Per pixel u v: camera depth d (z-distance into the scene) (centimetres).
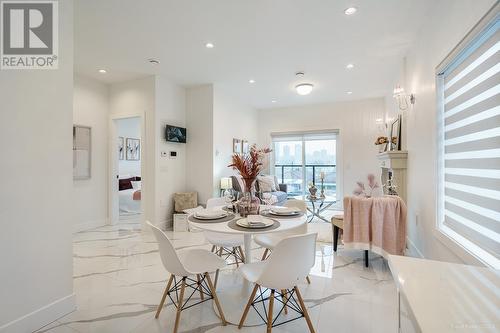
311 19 263
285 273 151
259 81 460
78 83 421
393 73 418
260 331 174
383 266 283
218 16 257
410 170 323
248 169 222
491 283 89
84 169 432
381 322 184
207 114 480
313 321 185
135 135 741
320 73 417
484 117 161
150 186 428
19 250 166
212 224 195
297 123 656
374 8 245
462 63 191
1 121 158
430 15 246
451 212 211
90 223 443
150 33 291
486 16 146
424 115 265
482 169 163
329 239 385
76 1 231
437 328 66
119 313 195
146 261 300
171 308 202
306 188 663
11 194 163
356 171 602
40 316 176
